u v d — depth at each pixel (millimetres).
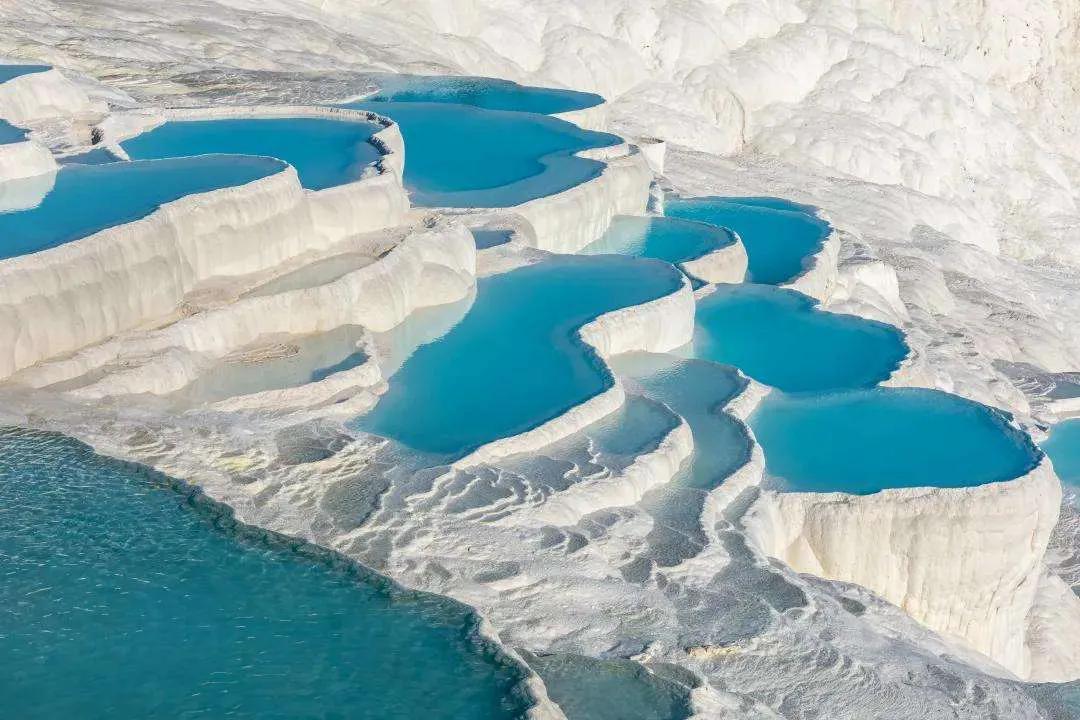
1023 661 13086
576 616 8594
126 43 22078
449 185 17609
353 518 9266
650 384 13375
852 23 37062
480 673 7695
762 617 8938
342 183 14445
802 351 15391
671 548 9750
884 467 12188
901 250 27875
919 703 8438
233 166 13711
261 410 10758
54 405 10094
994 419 13234
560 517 9727
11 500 9008
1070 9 39812
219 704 7285
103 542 8656
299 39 25219
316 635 7945
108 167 13773
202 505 9164
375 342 12797
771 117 33750
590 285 14961
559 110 22281
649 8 34031
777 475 11984
